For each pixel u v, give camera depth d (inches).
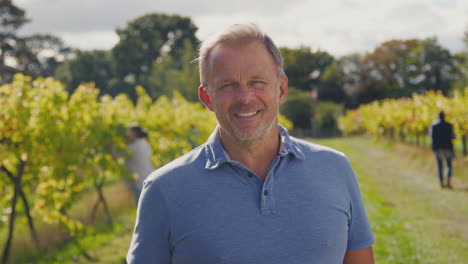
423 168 601.9
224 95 64.2
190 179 64.1
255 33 64.9
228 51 64.0
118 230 311.6
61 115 278.2
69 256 255.6
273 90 65.2
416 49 2893.7
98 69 2241.6
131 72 2295.8
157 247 64.6
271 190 63.2
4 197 259.1
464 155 555.2
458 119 543.5
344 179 69.3
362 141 1369.3
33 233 260.5
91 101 316.2
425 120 690.2
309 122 2151.8
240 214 62.2
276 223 62.2
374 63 2878.9
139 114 423.5
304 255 62.6
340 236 65.7
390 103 1109.7
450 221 329.7
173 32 2699.3
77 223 272.8
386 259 242.2
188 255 62.5
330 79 2598.4
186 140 454.9
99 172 350.9
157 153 419.2
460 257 243.3
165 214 63.7
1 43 2137.1
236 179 63.6
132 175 314.8
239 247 61.3
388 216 348.8
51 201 267.7
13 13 2166.6
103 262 249.1
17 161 255.0
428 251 254.8
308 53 2395.4
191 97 1815.9
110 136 310.7
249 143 64.6
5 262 237.5
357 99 2797.7
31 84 270.7
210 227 61.7
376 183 523.2
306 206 63.6
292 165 65.8
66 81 2215.8
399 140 1014.4
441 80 2898.6
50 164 262.5
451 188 455.2
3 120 239.1
